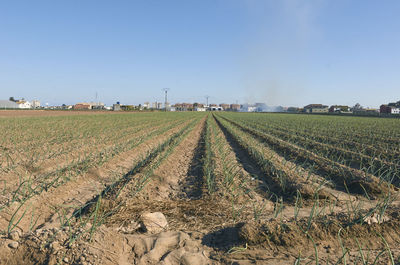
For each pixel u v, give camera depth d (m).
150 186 7.16
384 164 9.52
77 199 6.23
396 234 4.39
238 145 15.28
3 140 13.57
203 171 8.94
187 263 3.65
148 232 4.56
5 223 4.55
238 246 4.08
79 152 11.05
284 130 23.89
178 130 23.59
